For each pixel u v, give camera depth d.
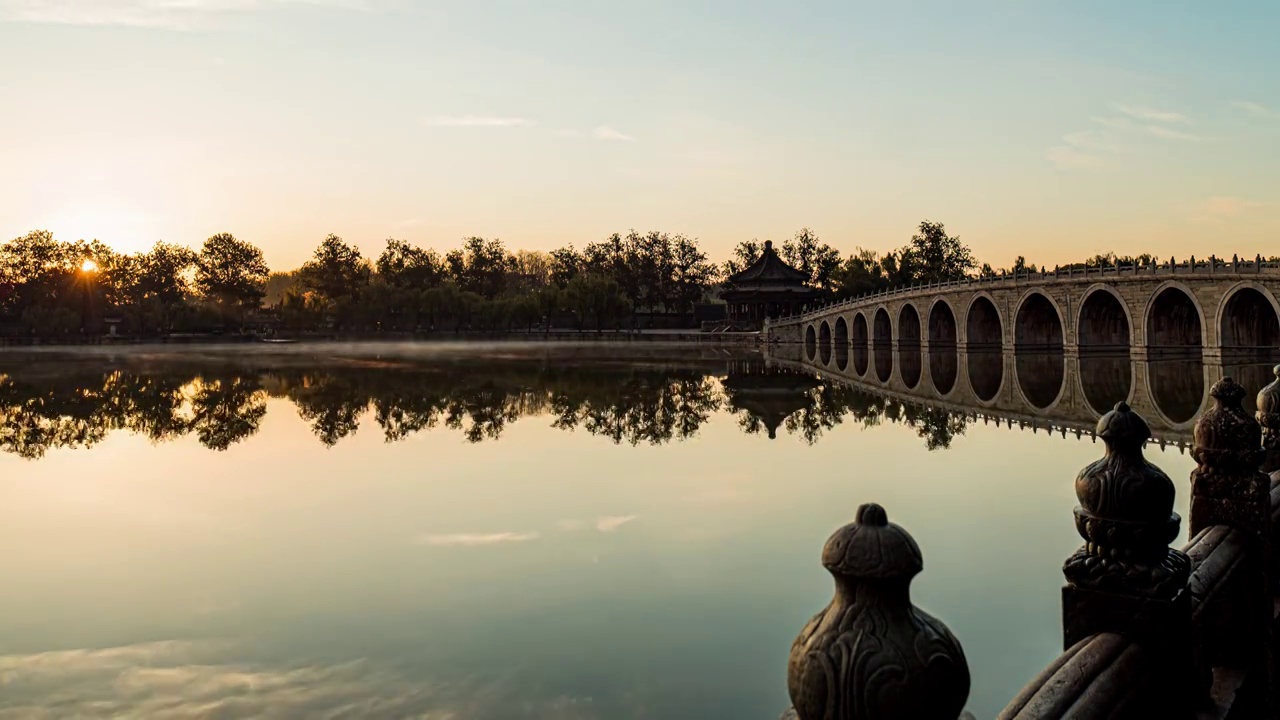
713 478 29.16
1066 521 22.42
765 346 129.38
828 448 35.03
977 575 18.03
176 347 131.62
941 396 54.94
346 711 12.84
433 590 18.14
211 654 14.94
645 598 17.44
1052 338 89.19
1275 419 7.65
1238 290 58.53
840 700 2.50
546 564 19.78
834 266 177.25
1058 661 4.04
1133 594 4.23
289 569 19.77
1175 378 57.25
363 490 28.06
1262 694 5.82
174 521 24.34
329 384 67.00
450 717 12.67
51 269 162.50
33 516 25.02
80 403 54.56
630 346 132.62
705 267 188.88
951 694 2.54
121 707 12.98
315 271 186.00
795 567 19.25
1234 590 5.54
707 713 12.67
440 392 60.41
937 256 155.12
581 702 13.06
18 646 15.36
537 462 32.62
